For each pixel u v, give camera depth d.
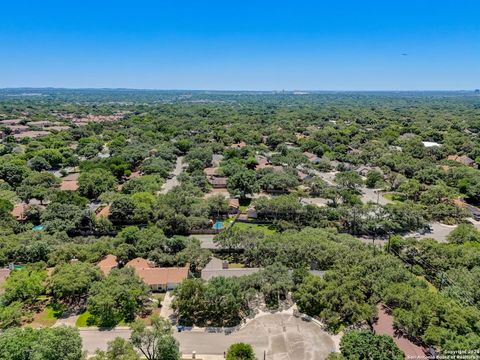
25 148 144.38
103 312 47.12
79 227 75.69
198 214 79.38
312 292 49.47
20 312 47.09
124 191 97.56
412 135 184.25
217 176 116.25
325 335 45.88
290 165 125.19
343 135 181.50
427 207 88.88
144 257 62.88
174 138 181.00
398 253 65.50
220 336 45.91
